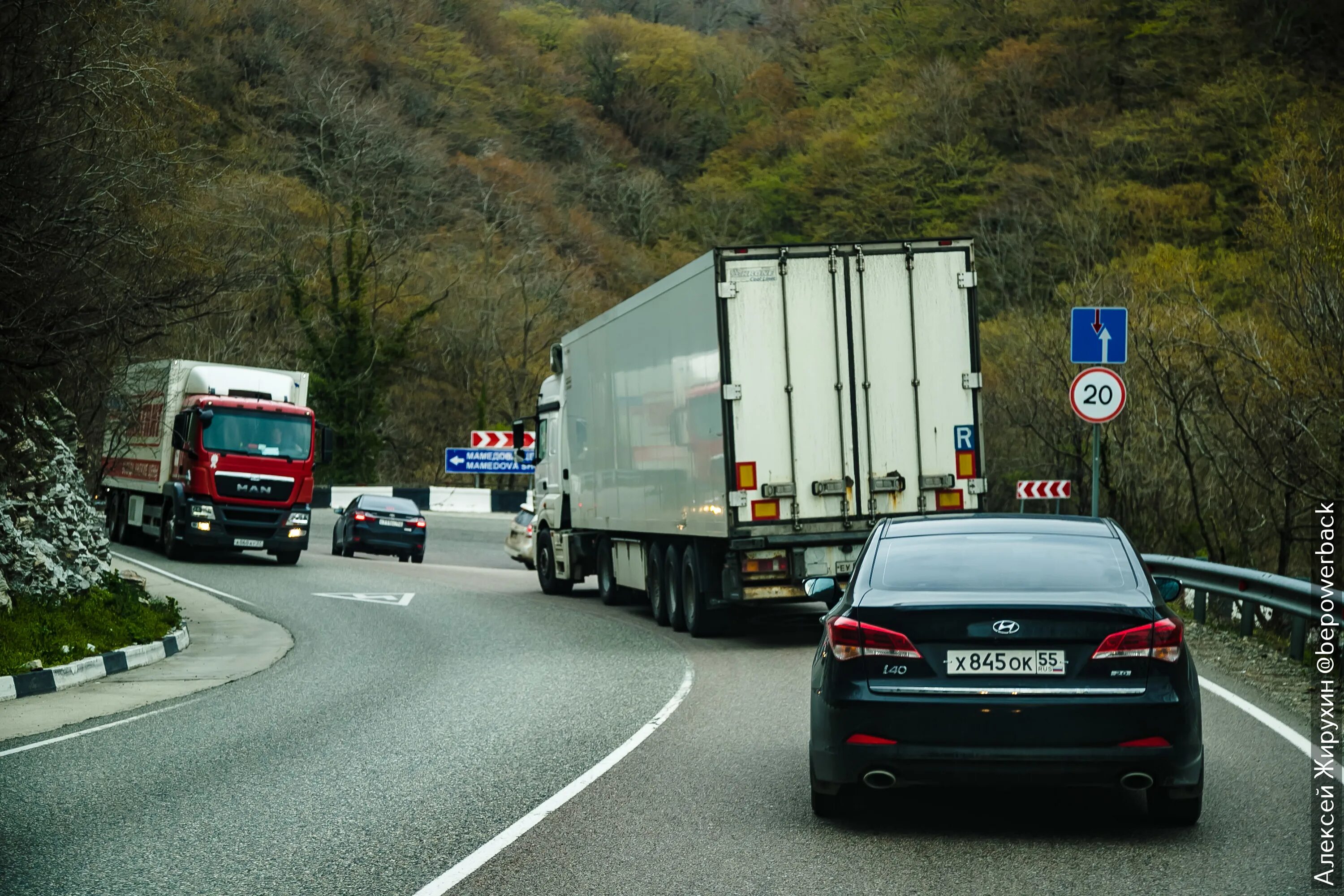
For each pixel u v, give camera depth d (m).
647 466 18.30
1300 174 22.64
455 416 64.25
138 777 8.72
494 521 49.19
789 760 8.98
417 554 36.16
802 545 15.27
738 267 15.29
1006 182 67.12
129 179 16.67
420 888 5.98
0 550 16.38
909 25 83.81
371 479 57.72
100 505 35.41
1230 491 25.61
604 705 11.55
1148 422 29.09
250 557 32.47
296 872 6.29
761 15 105.44
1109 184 59.94
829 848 6.63
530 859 6.46
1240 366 26.94
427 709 11.49
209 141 61.97
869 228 72.75
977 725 6.58
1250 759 8.73
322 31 76.62
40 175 13.95
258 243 59.16
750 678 13.20
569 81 97.38
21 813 7.64
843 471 15.39
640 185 86.06
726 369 15.21
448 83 85.75
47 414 19.44
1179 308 31.47
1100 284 37.28
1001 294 61.22
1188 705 6.56
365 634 17.98
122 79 17.14
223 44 68.31
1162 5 66.00
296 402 31.22
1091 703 6.52
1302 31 60.62
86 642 15.14
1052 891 5.80
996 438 40.00
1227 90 58.59
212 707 11.95
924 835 6.88
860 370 15.47
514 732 10.23
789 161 83.12
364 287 58.03
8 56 13.52
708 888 5.90
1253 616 15.02
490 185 78.00
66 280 14.42
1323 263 21.36
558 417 24.23
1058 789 8.07
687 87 98.44
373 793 8.06
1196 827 6.99
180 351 45.44
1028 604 6.61
